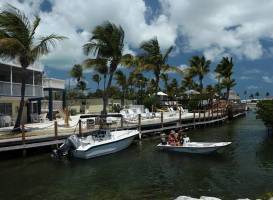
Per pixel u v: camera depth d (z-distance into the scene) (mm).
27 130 27547
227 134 35844
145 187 16016
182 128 38719
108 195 14898
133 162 21422
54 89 42219
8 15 25344
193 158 22641
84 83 80250
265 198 13094
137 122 34719
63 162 21141
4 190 15648
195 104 57906
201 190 15508
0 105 32844
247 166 20156
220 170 19281
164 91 72562
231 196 14633
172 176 18016
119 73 61781
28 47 25922
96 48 32219
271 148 26312
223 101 65688
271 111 33531
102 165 20578
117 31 32406
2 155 22109
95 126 30484
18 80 35781
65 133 25688
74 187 16062
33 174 18344
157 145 25406
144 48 45000
